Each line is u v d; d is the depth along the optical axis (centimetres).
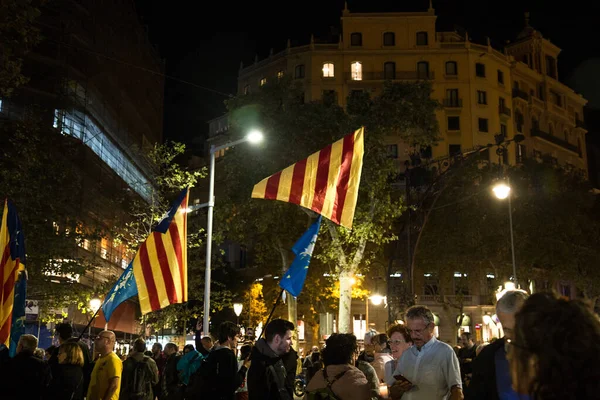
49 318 2639
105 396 878
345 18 6844
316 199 1003
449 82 6744
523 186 4572
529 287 5131
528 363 251
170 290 1108
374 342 995
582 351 235
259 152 2941
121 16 5047
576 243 4788
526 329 250
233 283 6219
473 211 4362
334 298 4912
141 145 5453
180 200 1140
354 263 2906
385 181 2869
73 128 3616
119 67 4950
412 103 2812
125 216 4434
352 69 6750
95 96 4284
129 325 3700
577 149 7938
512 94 7119
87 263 3169
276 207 3072
